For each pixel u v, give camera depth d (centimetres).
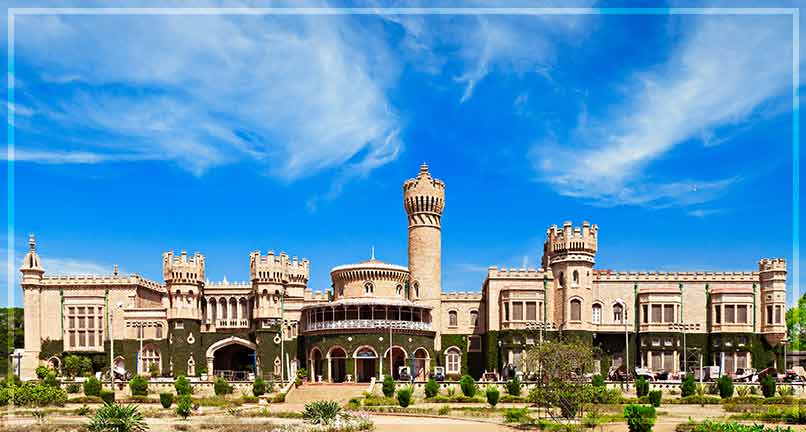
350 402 7912
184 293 11506
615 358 10956
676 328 10844
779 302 10719
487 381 9675
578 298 10788
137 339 11506
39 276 11662
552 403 5903
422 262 11644
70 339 11550
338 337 10662
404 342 10712
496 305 11106
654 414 5078
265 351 11275
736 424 5109
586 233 10950
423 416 6756
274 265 11694
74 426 5812
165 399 7725
